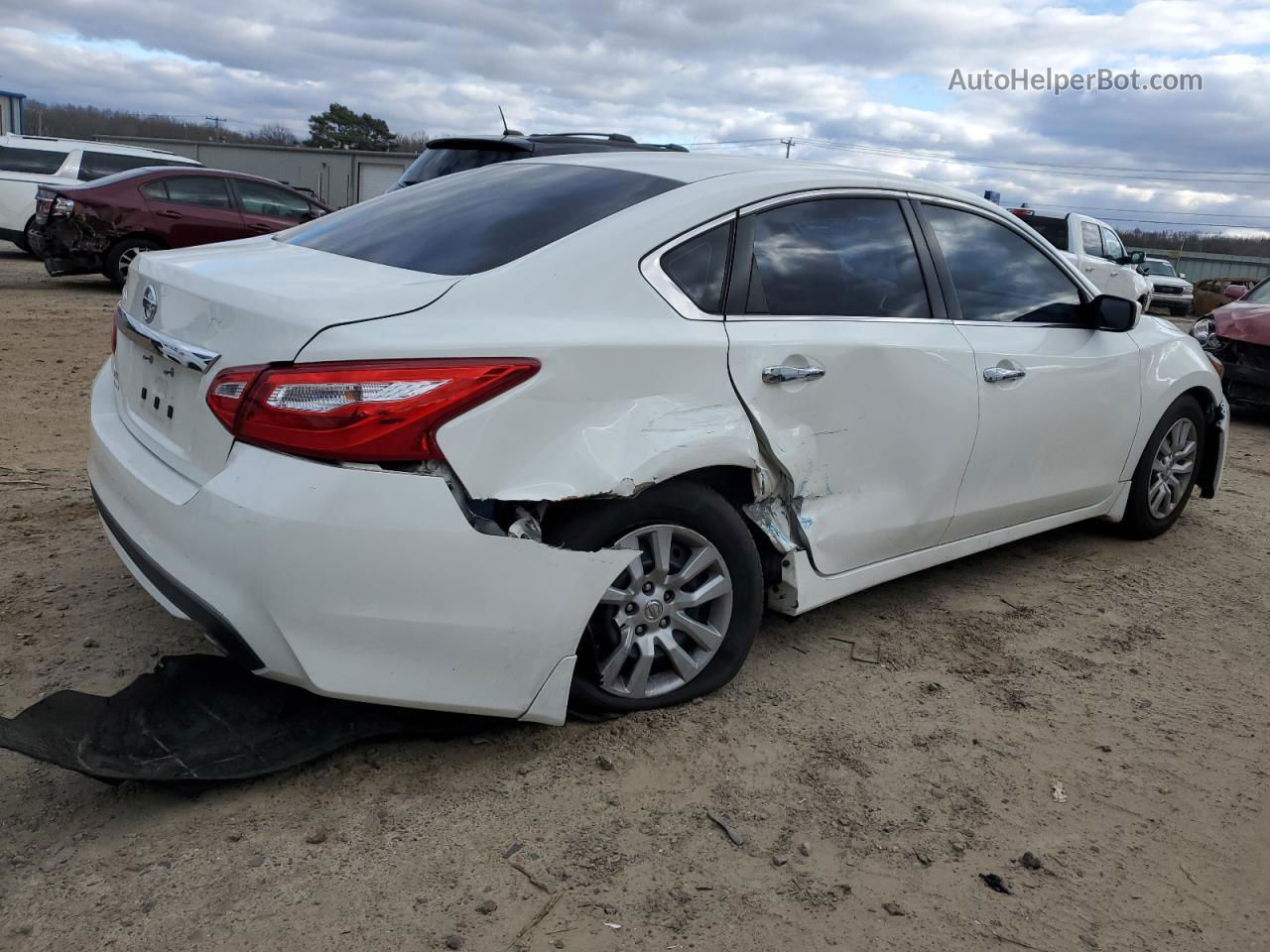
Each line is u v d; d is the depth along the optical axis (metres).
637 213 2.94
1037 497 4.12
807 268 3.25
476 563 2.43
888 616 3.88
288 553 2.29
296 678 2.40
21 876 2.18
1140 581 4.42
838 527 3.29
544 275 2.70
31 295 11.96
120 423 3.02
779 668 3.38
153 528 2.54
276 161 36.88
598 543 2.69
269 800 2.49
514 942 2.09
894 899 2.30
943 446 3.58
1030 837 2.57
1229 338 8.58
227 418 2.38
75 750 2.34
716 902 2.25
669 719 2.97
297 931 2.08
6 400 6.51
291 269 2.82
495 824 2.46
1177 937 2.25
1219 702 3.36
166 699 2.57
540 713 2.64
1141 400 4.51
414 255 2.91
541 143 8.30
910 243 3.62
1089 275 12.77
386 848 2.35
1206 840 2.61
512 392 2.46
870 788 2.72
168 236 12.69
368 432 2.30
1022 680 3.42
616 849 2.40
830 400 3.18
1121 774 2.88
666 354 2.75
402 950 2.05
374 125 68.12
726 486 3.13
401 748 2.74
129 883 2.18
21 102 47.25
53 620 3.33
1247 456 7.32
